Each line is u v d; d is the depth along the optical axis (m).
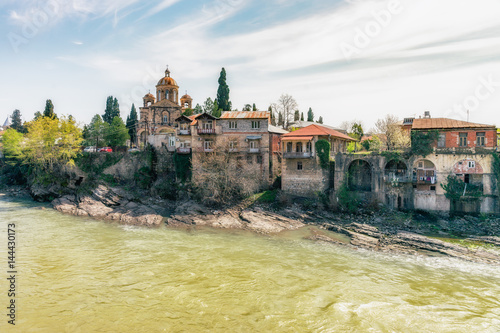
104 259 31.66
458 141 47.88
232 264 31.11
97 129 80.94
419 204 48.53
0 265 29.11
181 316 21.36
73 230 42.78
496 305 23.53
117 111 101.44
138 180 64.62
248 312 22.05
